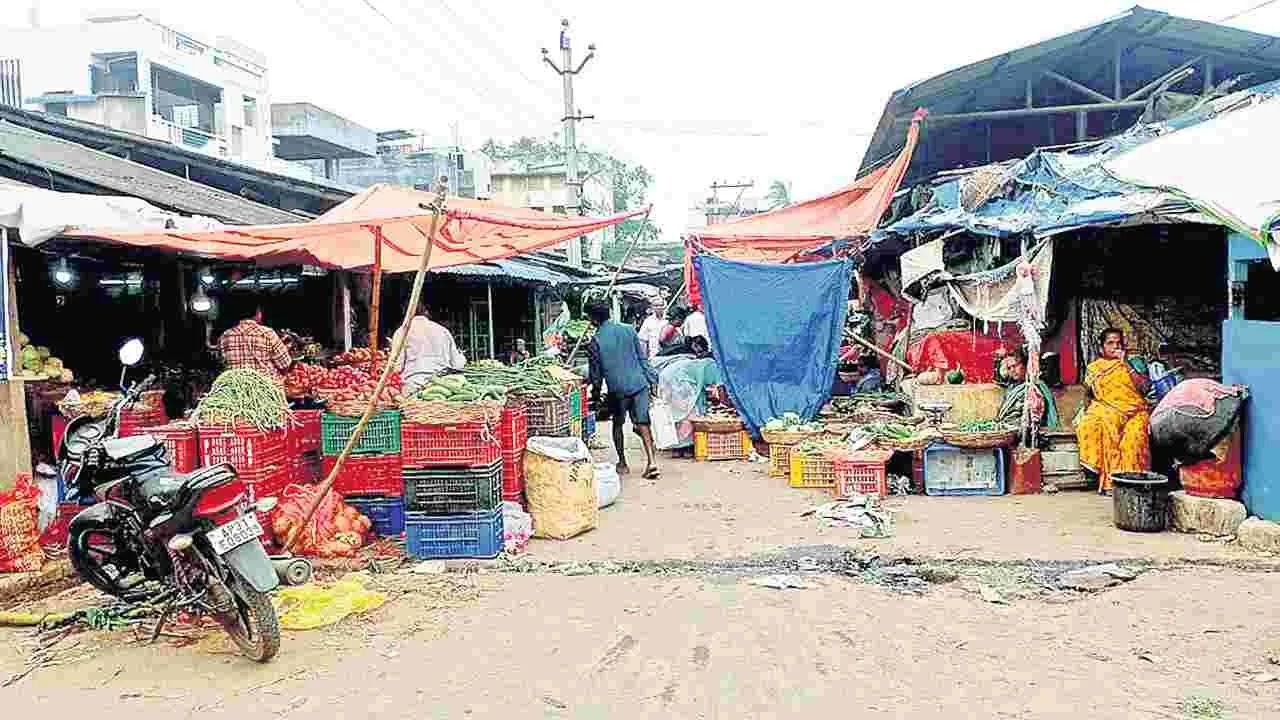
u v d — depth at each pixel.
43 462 8.43
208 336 12.48
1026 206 11.30
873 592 6.43
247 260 11.23
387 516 8.12
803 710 4.54
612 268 29.94
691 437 13.41
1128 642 5.32
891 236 14.73
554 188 44.16
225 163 17.16
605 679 4.98
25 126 14.83
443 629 5.82
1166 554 7.21
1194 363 10.80
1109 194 9.55
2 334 6.99
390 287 16.77
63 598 6.63
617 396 11.49
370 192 8.88
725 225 15.27
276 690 4.93
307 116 34.56
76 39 30.92
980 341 12.21
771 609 6.09
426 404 7.45
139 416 8.95
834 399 15.15
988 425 10.51
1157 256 11.41
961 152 19.19
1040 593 6.33
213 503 5.35
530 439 8.72
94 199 7.77
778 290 12.83
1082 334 11.42
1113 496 8.23
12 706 4.83
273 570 5.23
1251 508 7.81
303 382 9.09
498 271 18.30
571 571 7.11
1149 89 15.48
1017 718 4.38
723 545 7.91
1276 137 7.67
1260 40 15.37
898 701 4.61
